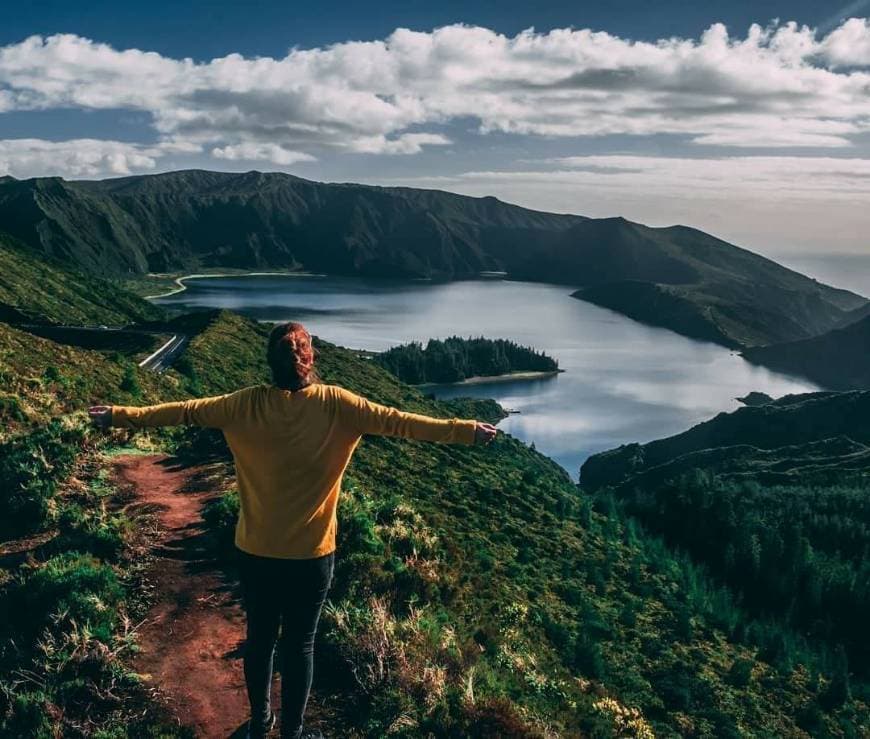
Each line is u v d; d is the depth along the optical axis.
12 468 11.49
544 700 9.05
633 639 40.81
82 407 23.25
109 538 9.09
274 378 3.53
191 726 5.54
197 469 13.80
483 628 10.31
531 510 68.69
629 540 79.25
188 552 9.09
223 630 7.12
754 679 46.97
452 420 3.43
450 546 17.00
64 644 6.38
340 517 10.65
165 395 45.66
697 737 28.33
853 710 48.56
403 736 5.65
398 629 7.46
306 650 3.83
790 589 95.19
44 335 119.12
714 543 105.56
